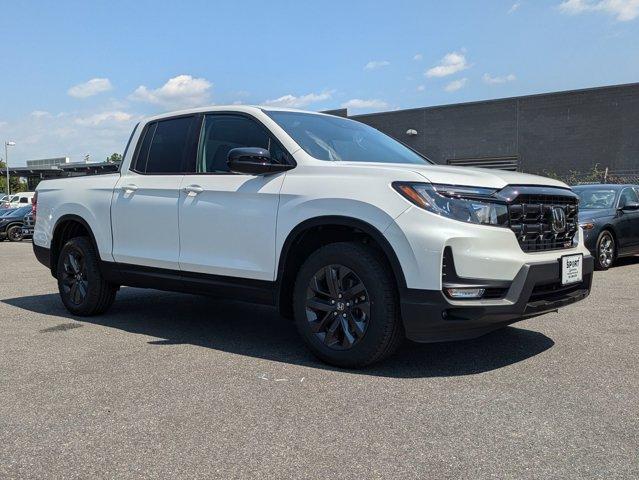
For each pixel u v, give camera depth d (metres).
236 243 4.60
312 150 4.48
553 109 26.97
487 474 2.54
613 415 3.18
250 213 4.50
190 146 5.18
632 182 24.20
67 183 6.29
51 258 6.41
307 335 4.22
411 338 3.81
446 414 3.21
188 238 4.95
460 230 3.67
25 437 3.00
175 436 2.98
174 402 3.45
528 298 3.82
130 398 3.53
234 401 3.46
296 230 4.22
